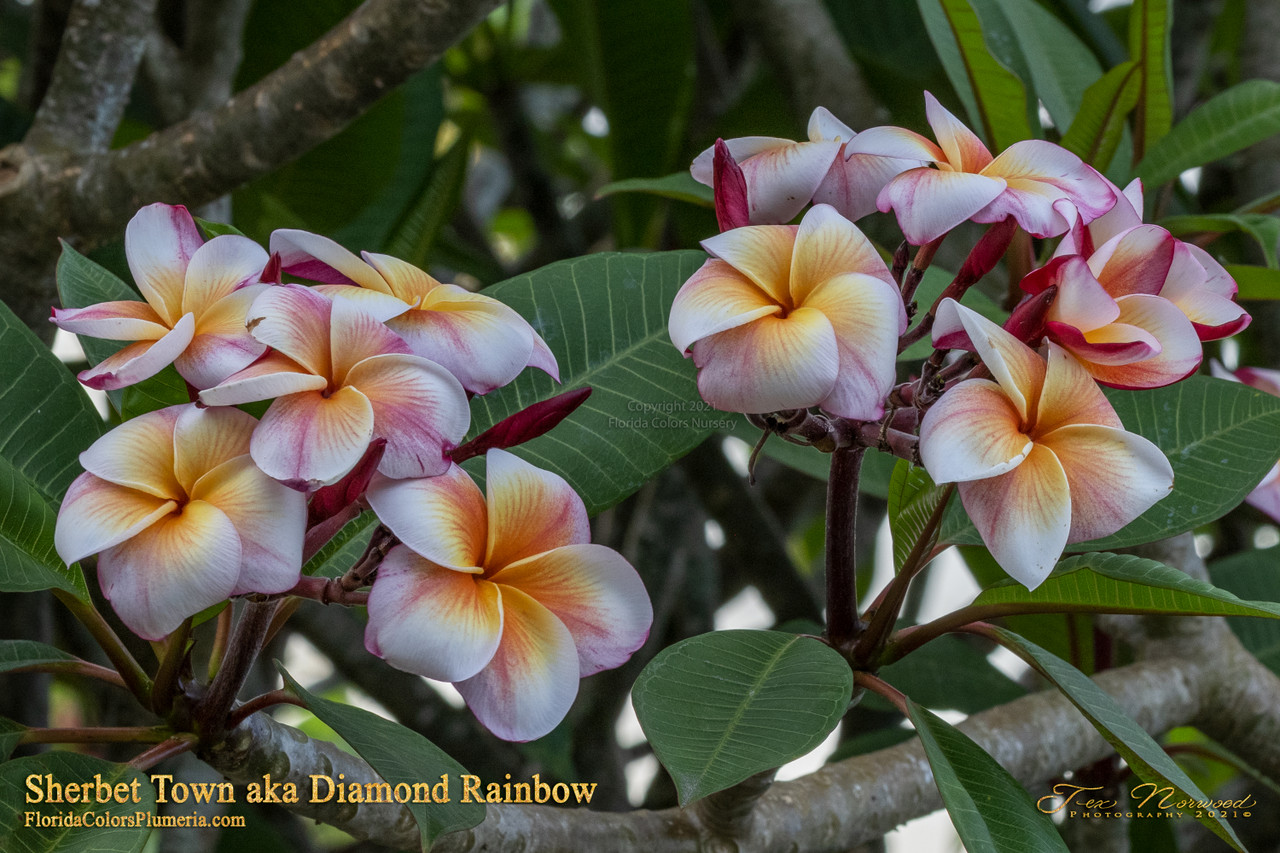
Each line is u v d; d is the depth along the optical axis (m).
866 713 2.37
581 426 1.38
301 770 1.31
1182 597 1.26
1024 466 1.18
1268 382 1.71
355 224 2.33
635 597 1.20
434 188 2.10
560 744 1.83
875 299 1.19
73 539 1.16
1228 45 3.32
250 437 1.18
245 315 1.20
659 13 2.30
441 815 1.22
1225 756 1.72
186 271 1.21
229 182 1.56
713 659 1.27
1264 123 1.65
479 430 1.38
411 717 2.12
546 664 1.18
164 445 1.18
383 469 1.17
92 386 1.18
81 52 1.64
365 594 1.19
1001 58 1.87
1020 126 1.63
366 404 1.16
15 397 1.34
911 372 1.72
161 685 1.27
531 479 1.20
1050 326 1.20
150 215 1.22
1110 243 1.22
